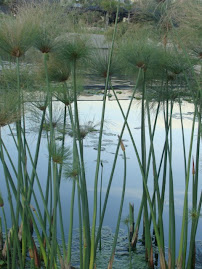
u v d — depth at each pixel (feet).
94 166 14.34
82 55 6.54
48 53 7.00
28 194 7.43
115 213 11.03
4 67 8.18
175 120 21.12
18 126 6.69
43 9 6.93
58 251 7.17
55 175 6.44
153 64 7.21
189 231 10.30
